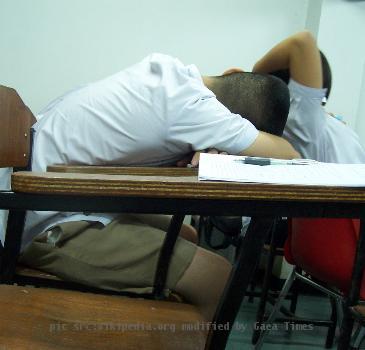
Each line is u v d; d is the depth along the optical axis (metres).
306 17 2.52
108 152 1.00
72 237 0.85
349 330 0.64
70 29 2.29
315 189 0.37
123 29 2.34
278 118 1.12
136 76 1.01
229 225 1.48
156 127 0.96
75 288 0.84
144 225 0.93
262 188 0.37
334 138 1.46
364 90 2.55
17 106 0.81
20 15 2.24
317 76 1.21
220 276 0.83
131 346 0.43
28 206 0.37
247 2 2.44
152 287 0.84
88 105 0.99
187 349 0.44
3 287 0.57
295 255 1.33
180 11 2.38
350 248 1.00
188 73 1.04
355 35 2.45
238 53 2.46
